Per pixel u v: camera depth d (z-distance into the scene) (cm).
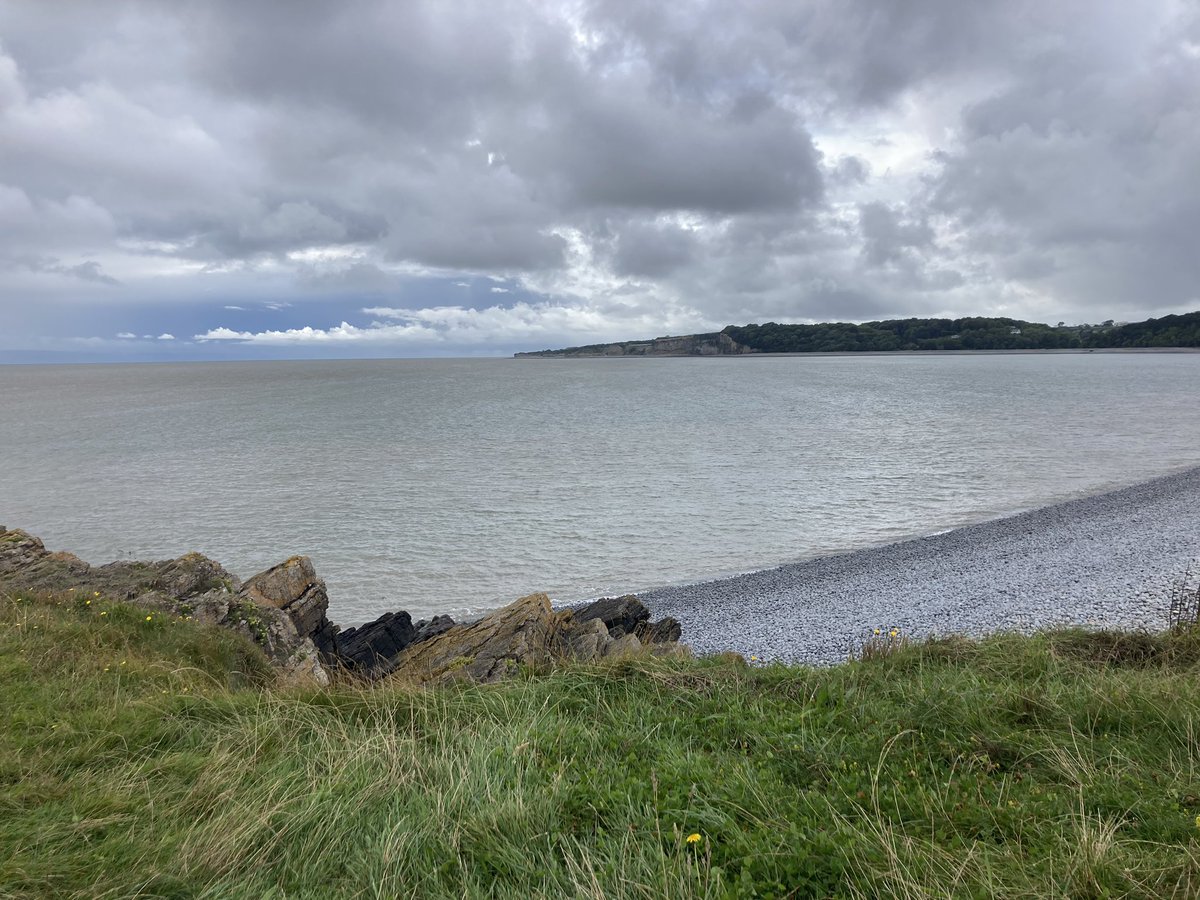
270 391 13512
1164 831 365
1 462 4759
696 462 4619
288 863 383
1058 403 8338
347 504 3469
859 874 348
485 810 420
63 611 929
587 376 19738
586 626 1147
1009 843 366
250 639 1077
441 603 2188
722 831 395
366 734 564
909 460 4528
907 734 523
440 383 16300
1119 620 1438
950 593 1869
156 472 4362
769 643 1616
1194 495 2995
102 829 411
